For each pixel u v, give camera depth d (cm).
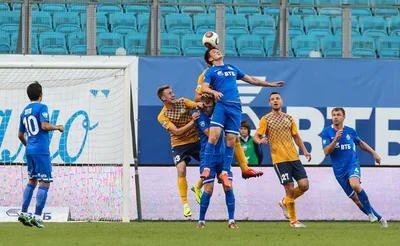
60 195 3869
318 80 4028
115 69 3812
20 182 3856
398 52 4269
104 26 4128
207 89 2898
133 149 3900
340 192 3991
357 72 4050
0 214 3816
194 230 2888
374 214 3306
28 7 4078
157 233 2675
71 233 2667
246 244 2188
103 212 3881
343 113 3325
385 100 4056
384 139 4044
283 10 4194
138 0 4147
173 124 3416
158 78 3969
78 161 3903
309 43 4209
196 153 3456
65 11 4122
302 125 4016
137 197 3809
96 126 3925
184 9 4178
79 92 3931
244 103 3988
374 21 4291
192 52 4153
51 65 3650
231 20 4200
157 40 4119
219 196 3922
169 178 3938
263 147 3956
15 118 3888
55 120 3912
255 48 4178
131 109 3906
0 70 3888
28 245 2136
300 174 3284
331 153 3375
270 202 3944
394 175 4038
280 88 4009
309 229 3066
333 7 4231
